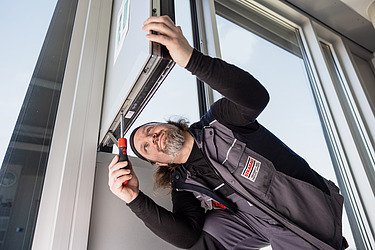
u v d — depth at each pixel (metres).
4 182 0.93
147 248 0.98
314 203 0.92
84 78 1.13
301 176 0.95
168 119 1.17
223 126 0.94
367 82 2.78
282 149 0.98
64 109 1.08
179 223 0.96
